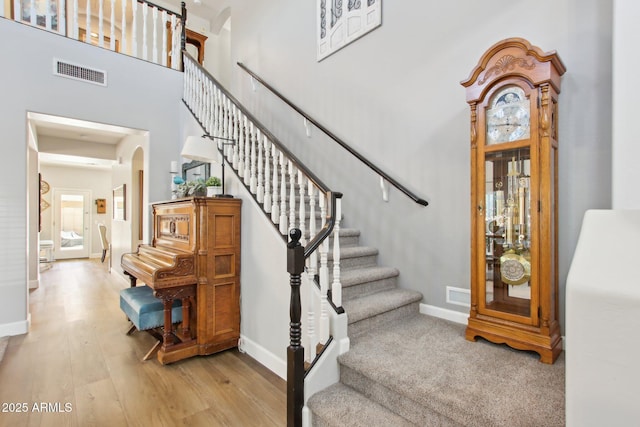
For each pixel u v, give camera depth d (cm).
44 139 596
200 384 227
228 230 281
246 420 188
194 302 279
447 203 242
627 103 98
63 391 216
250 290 275
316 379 179
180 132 450
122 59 405
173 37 467
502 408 130
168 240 324
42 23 389
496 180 194
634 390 57
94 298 464
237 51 514
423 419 149
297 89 391
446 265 244
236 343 284
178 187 356
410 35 266
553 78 170
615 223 75
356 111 314
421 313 258
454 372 161
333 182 340
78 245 941
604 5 172
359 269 270
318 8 360
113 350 283
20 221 326
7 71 324
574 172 183
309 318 195
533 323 175
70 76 364
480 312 198
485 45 220
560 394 140
